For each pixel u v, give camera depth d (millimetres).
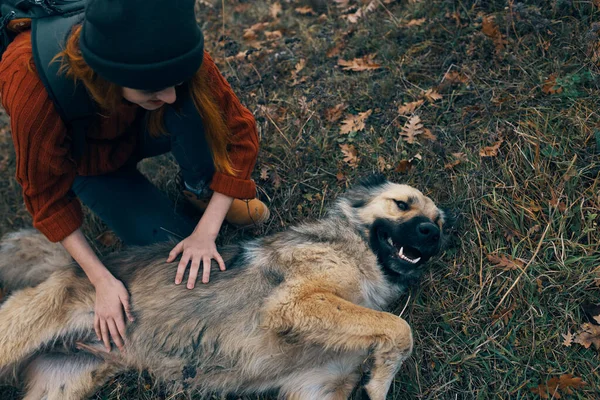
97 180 3299
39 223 2615
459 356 2904
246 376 2881
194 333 2842
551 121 3547
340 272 2959
